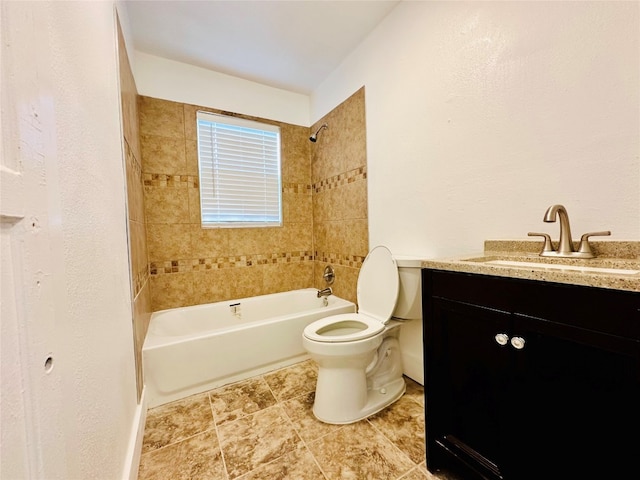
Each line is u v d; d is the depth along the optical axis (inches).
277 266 101.7
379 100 73.0
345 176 87.7
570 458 28.0
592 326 25.7
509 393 32.2
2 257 14.0
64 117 24.2
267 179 100.6
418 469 41.2
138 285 59.2
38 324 17.1
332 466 41.9
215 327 86.7
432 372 40.2
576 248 39.7
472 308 35.3
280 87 99.8
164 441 48.0
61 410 20.0
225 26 69.6
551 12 41.0
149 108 79.4
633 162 34.8
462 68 53.5
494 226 49.8
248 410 56.3
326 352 50.7
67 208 23.8
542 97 42.6
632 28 34.2
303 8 64.6
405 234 67.9
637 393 23.5
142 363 57.1
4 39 14.9
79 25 29.5
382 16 68.7
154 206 80.9
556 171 41.6
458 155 55.1
